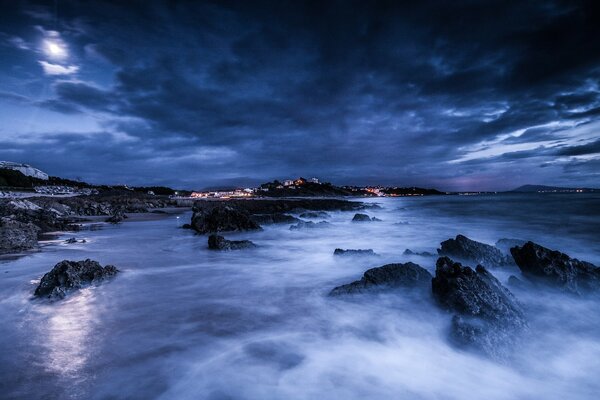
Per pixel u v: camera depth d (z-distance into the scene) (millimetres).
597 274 9875
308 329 7898
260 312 8961
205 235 25266
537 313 8547
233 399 5344
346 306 9203
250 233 26750
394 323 8133
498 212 47219
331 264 14945
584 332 7672
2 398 5168
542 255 10227
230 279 12438
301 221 31328
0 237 16906
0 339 7211
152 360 6406
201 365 6273
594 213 42750
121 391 5434
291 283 11844
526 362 6477
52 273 10523
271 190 187250
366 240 23109
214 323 8234
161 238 23391
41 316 8523
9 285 10930
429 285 9875
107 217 41781
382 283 9992
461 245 14062
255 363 6395
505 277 11695
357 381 5875
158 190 165375
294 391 5547
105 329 7801
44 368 6035
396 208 62250
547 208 52250
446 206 64875
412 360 6586
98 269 11727
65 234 25156
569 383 5973
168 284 11656
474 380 5973
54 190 90250
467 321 7488
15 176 78438
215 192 195625
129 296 10234
